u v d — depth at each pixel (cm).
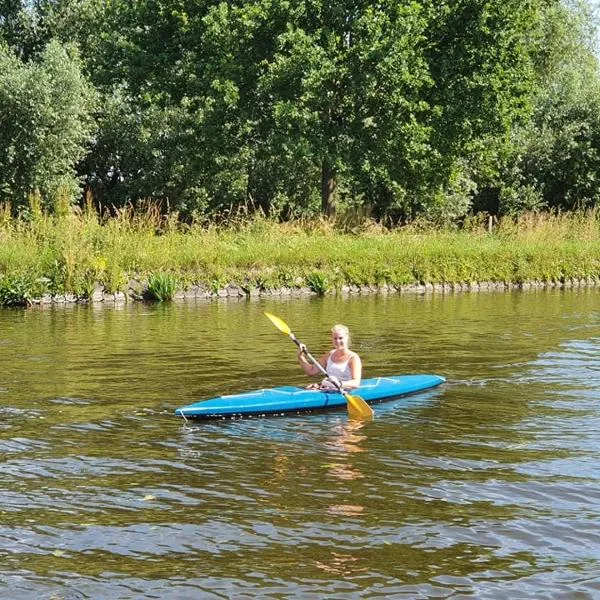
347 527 579
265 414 891
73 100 3130
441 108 2903
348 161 2867
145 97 3111
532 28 3259
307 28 2920
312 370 988
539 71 4425
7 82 3022
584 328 1599
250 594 484
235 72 2900
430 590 490
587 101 3806
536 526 582
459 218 3678
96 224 2172
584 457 739
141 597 481
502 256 2639
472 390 1023
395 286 2397
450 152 3016
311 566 520
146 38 3203
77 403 924
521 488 658
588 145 3697
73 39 3841
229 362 1187
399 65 2766
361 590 489
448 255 2550
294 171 3675
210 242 2303
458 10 2966
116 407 909
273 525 582
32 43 3866
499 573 512
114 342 1359
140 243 2180
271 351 1288
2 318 1669
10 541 554
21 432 804
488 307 1972
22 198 3064
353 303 2031
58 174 3200
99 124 3544
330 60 2797
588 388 1034
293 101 2816
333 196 3088
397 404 949
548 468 707
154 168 3556
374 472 696
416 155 2930
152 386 1017
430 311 1870
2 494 636
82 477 677
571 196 3759
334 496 638
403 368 1166
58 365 1147
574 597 484
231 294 2164
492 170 3281
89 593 485
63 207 2228
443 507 617
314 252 2356
